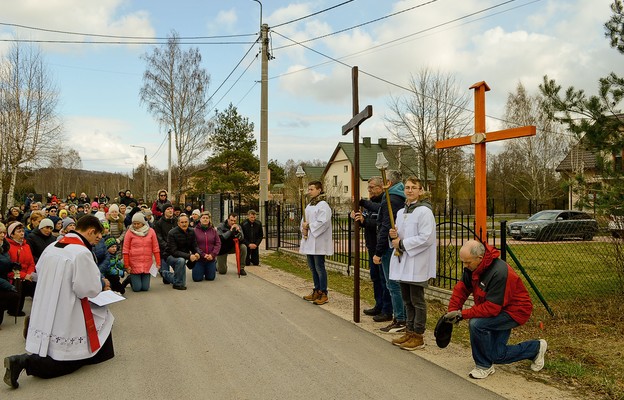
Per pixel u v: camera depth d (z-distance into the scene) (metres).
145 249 9.23
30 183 47.53
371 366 5.08
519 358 4.83
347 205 33.97
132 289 9.30
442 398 4.25
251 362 5.21
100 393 4.43
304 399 4.25
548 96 7.84
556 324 6.62
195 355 5.45
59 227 10.34
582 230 7.86
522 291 4.70
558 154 36.41
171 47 36.62
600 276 8.97
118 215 11.55
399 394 4.34
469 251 4.70
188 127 37.06
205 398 4.29
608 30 7.44
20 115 31.20
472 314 4.68
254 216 12.69
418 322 5.64
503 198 42.31
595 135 7.27
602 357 5.30
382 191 7.12
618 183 7.04
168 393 4.41
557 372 4.86
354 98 6.82
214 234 10.62
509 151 42.69
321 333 6.33
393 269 5.83
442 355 5.45
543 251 13.12
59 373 4.83
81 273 4.83
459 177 39.91
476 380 4.68
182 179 39.16
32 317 4.86
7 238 7.62
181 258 9.52
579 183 7.62
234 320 7.02
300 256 13.53
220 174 40.38
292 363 5.18
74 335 4.87
